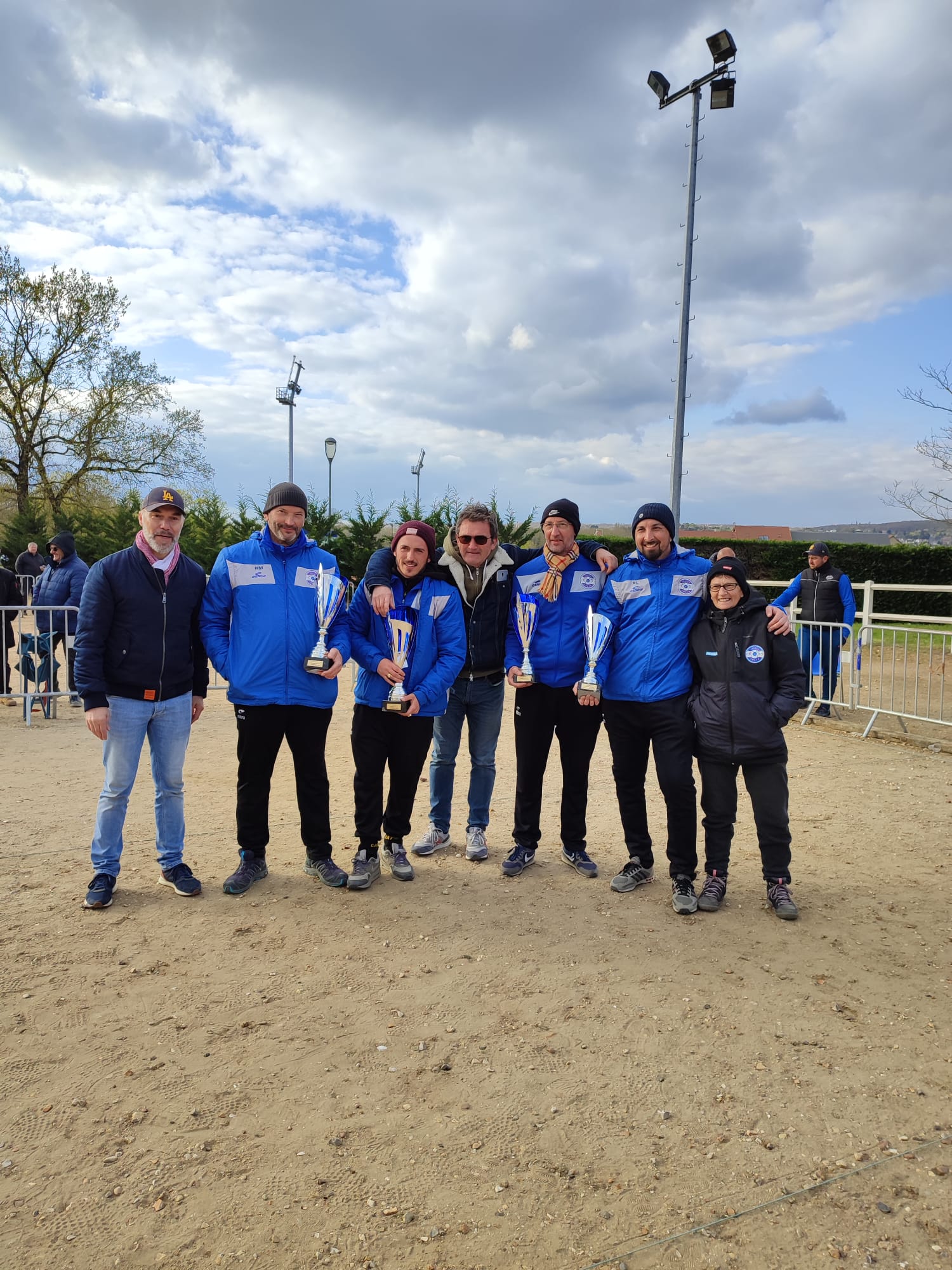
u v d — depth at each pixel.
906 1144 2.34
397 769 4.27
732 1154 2.31
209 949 3.46
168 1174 2.19
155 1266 1.91
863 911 3.97
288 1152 2.29
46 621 9.27
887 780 6.46
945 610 19.03
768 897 4.02
